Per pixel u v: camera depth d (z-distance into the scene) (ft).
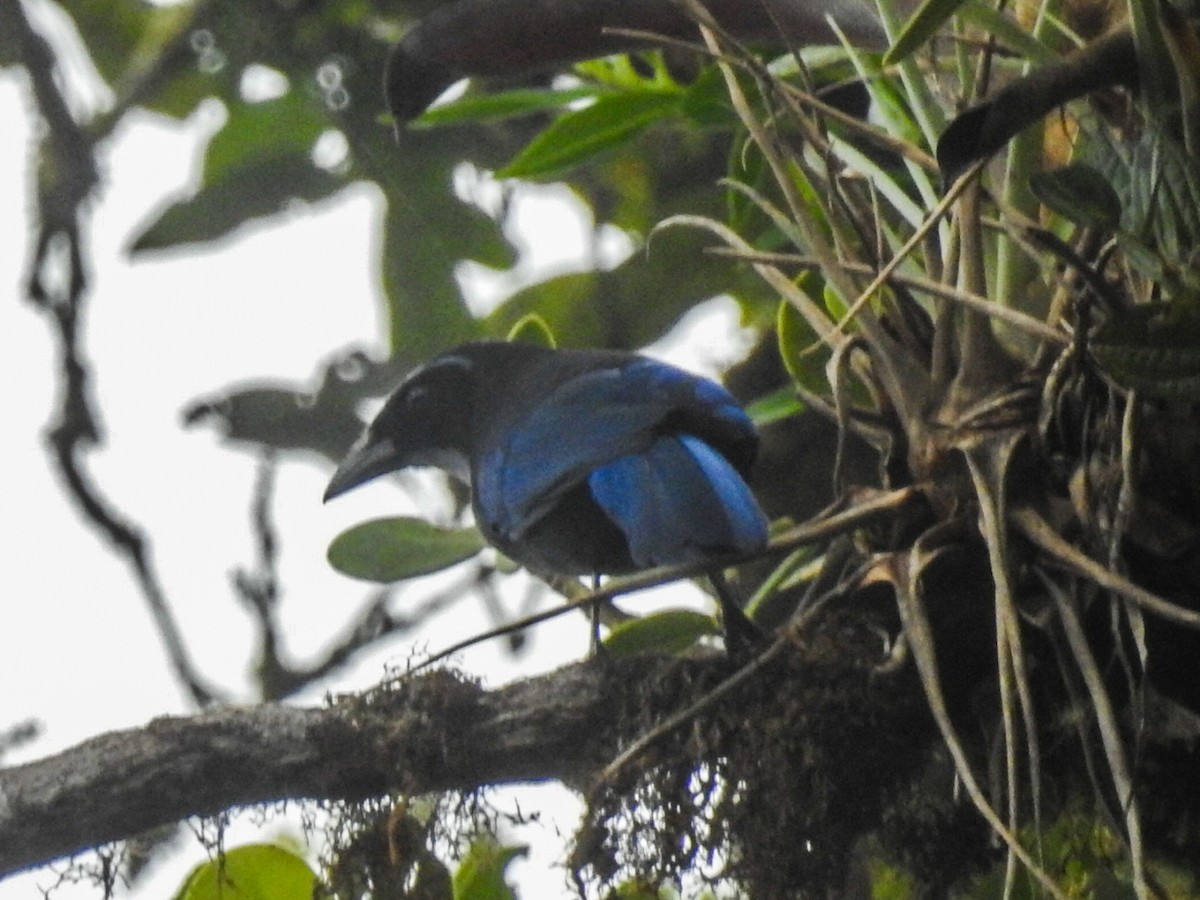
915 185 32.40
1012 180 26.78
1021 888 27.22
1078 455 25.44
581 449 31.24
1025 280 27.02
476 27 30.96
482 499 33.17
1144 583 24.95
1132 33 23.61
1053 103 23.17
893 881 30.71
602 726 26.99
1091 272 24.14
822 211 28.94
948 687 26.14
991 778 25.82
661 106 34.50
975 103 23.06
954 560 25.80
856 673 26.35
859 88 34.24
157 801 26.08
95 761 26.05
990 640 25.95
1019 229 25.90
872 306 27.20
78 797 25.77
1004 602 23.89
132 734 26.37
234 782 26.37
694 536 27.89
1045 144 28.43
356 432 43.86
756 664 25.85
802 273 30.89
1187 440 24.64
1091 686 23.70
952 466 25.95
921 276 27.30
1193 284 23.84
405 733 26.66
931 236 27.32
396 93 31.71
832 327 27.66
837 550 28.25
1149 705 25.27
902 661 26.12
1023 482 25.21
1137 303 24.91
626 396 32.48
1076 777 26.71
